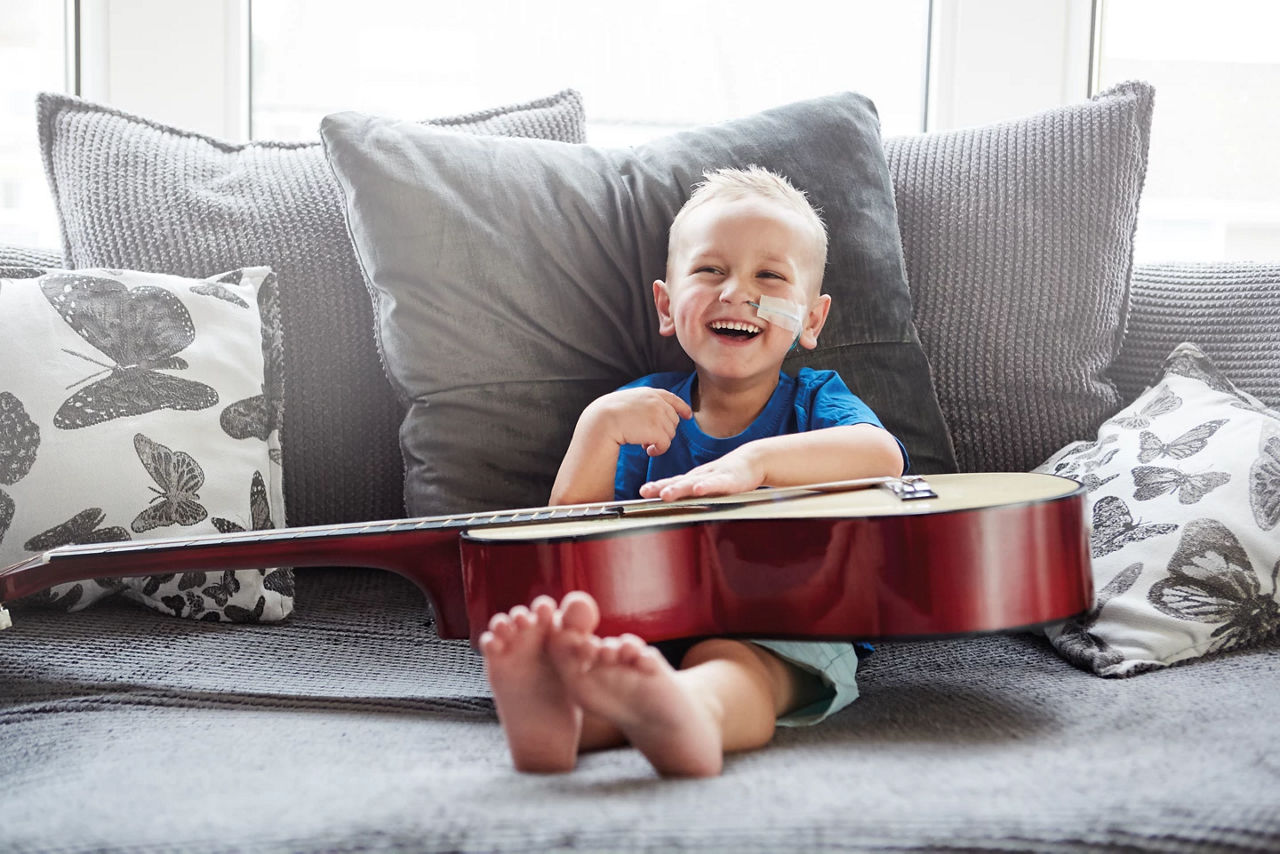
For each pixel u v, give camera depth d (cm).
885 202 157
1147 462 137
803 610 103
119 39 196
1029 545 104
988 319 160
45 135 163
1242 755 88
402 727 104
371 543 112
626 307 150
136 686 113
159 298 142
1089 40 211
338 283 158
